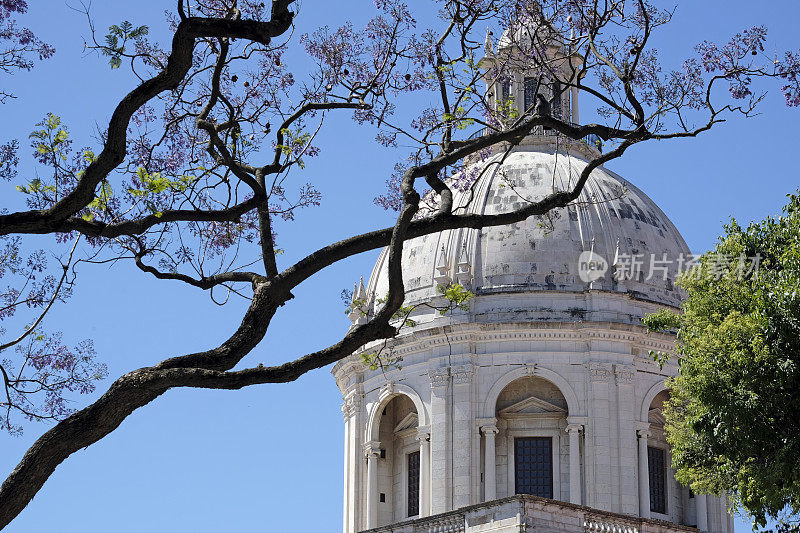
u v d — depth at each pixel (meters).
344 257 27.80
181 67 26.25
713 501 86.62
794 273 47.75
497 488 84.25
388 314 27.14
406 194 28.38
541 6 38.03
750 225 53.53
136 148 36.12
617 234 89.81
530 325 85.00
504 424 85.75
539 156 94.50
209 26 26.02
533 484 84.50
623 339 85.25
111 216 32.88
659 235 92.06
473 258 88.88
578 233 89.12
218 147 30.98
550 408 85.25
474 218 29.27
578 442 83.50
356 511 88.12
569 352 85.12
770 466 48.41
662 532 68.81
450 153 31.03
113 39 30.50
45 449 23.84
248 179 30.09
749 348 48.62
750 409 47.69
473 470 83.44
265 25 26.39
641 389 85.31
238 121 32.66
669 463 86.62
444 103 35.66
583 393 84.31
